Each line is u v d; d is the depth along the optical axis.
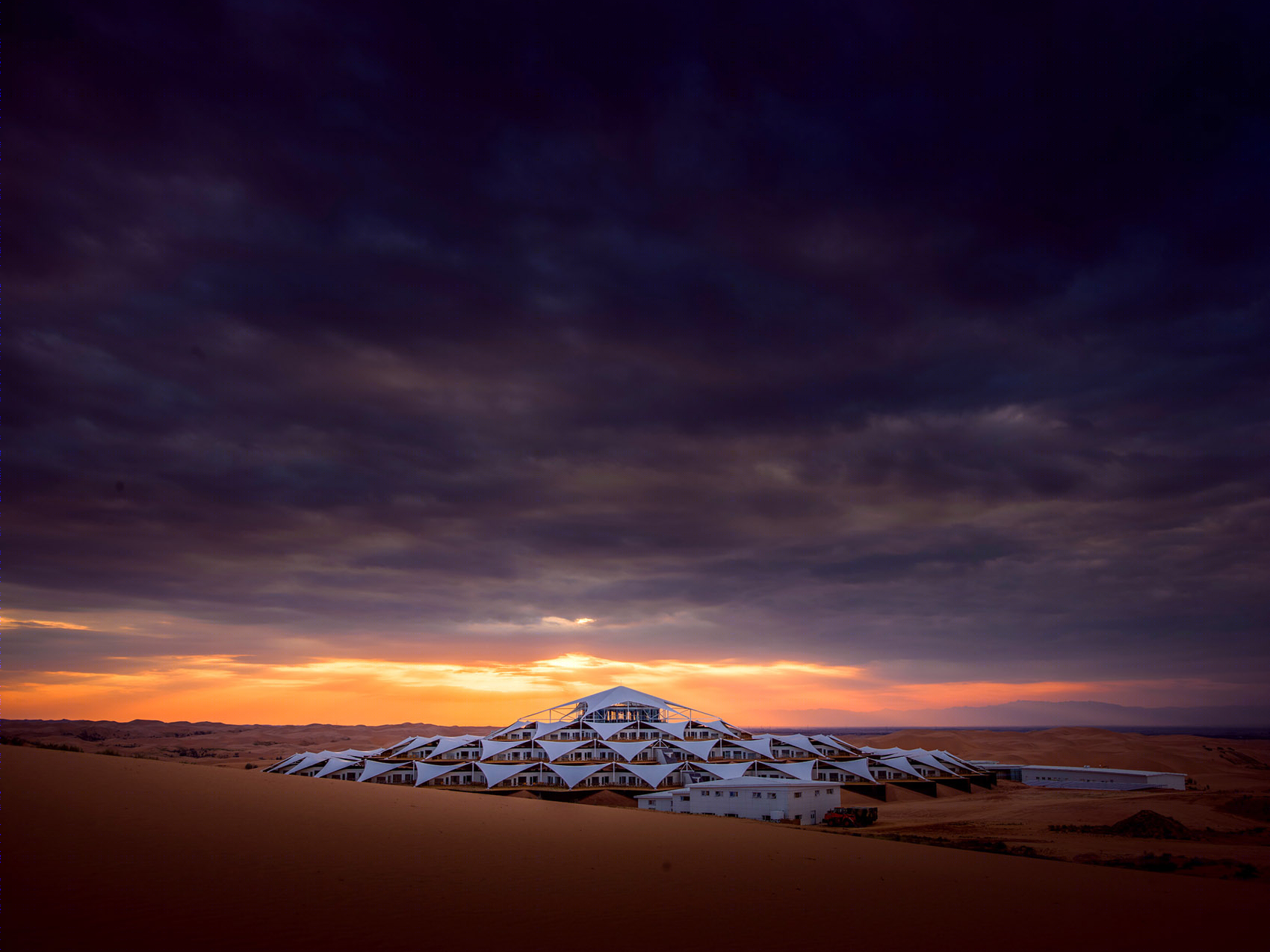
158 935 18.77
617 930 23.11
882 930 25.75
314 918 21.50
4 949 16.78
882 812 112.94
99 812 32.31
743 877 33.19
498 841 36.97
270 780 52.03
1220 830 85.50
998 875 39.66
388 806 45.25
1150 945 26.78
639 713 158.12
